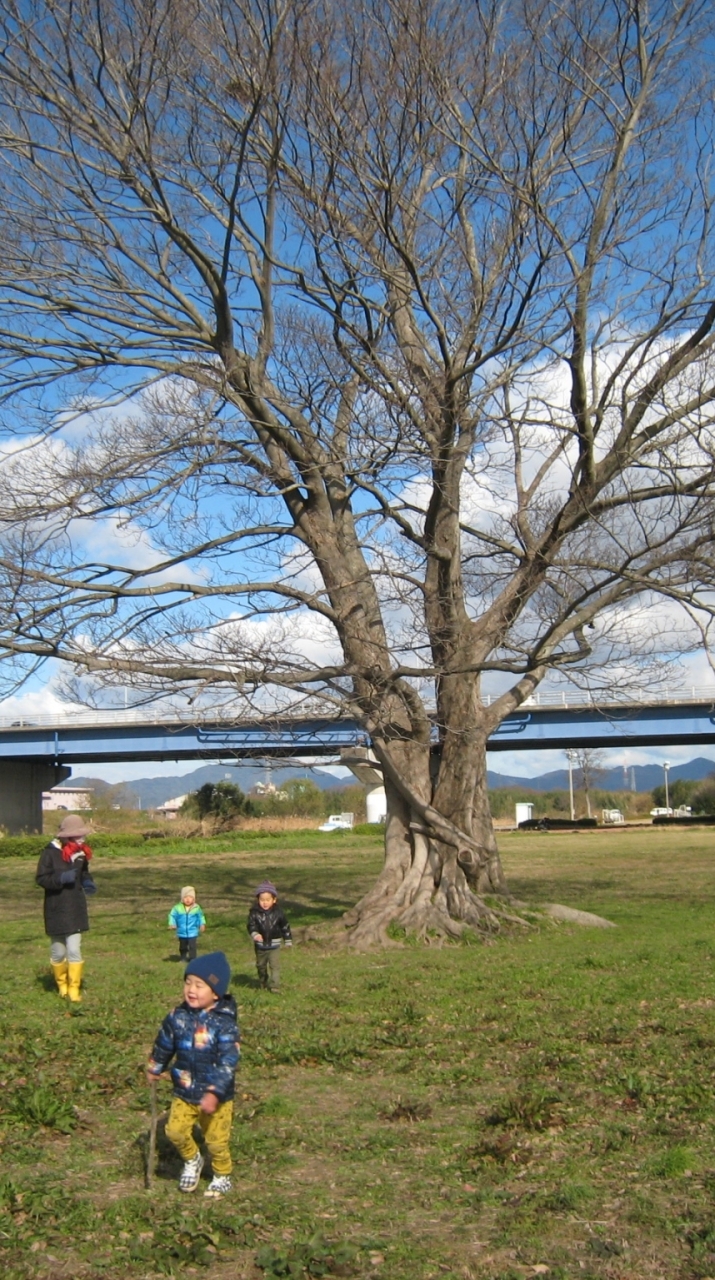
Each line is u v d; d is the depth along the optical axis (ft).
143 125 47.16
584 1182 18.90
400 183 47.85
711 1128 21.66
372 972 44.45
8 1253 15.92
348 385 53.26
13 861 154.81
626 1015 32.99
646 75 48.26
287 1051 28.63
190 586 51.90
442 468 52.11
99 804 296.10
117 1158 20.49
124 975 44.14
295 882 101.19
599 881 99.04
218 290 50.29
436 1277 15.24
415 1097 24.90
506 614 55.11
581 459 50.67
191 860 141.90
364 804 296.30
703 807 341.41
